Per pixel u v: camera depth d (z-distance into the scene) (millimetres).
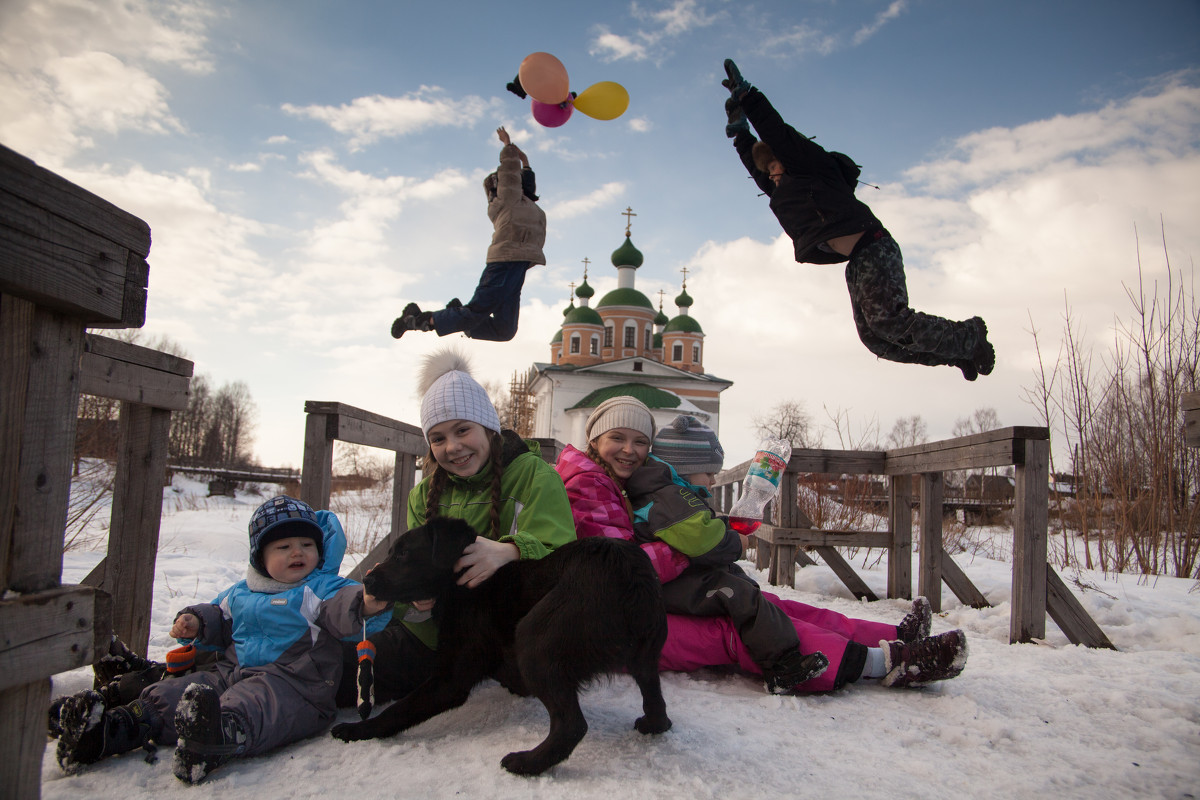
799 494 10789
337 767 2285
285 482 28469
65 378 1744
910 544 6281
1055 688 3338
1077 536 10391
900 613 5555
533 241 5906
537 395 49469
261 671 2521
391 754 2396
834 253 3846
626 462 3637
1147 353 8570
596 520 3391
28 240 1549
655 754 2414
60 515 1736
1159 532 8305
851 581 6391
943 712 3010
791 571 6715
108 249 1796
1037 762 2490
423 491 3285
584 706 2949
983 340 3660
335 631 2592
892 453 6219
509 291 5828
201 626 2637
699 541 3387
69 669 1717
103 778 2158
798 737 2666
